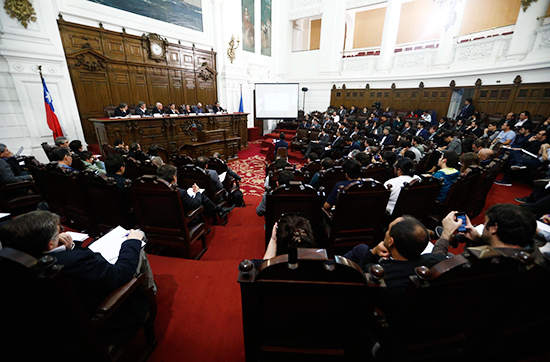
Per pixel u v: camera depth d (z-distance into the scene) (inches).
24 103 206.5
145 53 292.0
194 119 273.0
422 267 29.5
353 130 305.1
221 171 139.7
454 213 52.4
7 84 199.0
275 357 38.1
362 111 418.3
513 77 267.0
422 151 181.5
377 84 419.8
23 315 33.2
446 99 343.3
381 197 75.1
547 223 66.7
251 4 408.8
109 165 92.4
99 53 252.1
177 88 333.1
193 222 90.0
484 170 97.8
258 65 446.9
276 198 72.5
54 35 217.8
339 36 443.5
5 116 201.2
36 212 37.1
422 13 476.4
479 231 58.2
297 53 494.3
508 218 40.2
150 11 287.7
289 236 38.4
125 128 216.5
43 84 210.2
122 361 50.1
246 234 107.7
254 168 267.4
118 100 276.8
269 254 44.3
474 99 308.7
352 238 82.1
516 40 256.8
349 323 35.0
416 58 370.3
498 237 41.5
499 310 36.6
